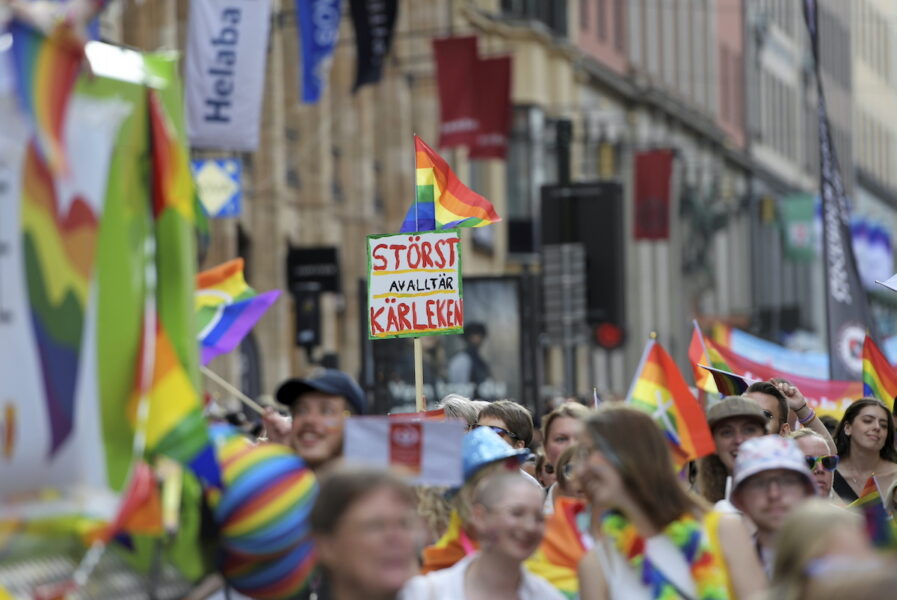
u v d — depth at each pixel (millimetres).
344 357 67188
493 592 11172
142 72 9438
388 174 72875
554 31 97500
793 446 12070
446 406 17984
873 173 192750
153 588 9383
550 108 97062
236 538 9867
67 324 8727
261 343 57219
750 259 140625
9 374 8328
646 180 81062
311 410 12922
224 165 42062
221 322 15898
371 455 12008
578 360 96812
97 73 9008
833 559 8281
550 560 13016
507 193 91688
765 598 8938
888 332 138500
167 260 9461
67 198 8734
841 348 28625
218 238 54094
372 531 8688
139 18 47469
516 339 39125
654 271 113938
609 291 56812
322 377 12969
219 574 10297
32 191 8484
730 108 143000
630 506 10844
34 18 8078
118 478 9070
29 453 8461
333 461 12922
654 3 123250
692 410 15055
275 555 9977
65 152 8367
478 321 39406
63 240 8703
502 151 54219
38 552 8508
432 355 39062
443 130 54188
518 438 17766
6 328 8305
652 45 121875
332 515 8750
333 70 66500
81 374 8812
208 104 32844
